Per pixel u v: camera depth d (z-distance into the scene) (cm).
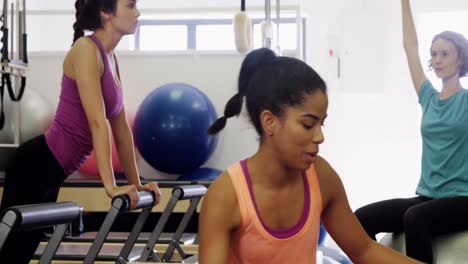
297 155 133
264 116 135
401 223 295
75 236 355
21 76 376
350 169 690
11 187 221
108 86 227
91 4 224
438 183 288
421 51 679
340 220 150
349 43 538
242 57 479
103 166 214
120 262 249
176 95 450
